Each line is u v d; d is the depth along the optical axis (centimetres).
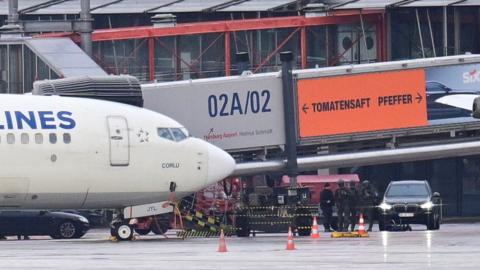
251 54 16025
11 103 10512
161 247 9656
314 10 16025
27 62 14512
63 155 10506
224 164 11206
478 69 13475
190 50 15975
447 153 13400
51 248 9631
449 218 16412
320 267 7581
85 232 12544
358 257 8331
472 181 16688
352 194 11956
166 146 10900
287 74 12662
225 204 11925
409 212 12569
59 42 14600
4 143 10350
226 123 12600
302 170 13150
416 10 16138
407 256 8375
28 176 10412
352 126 13050
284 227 11444
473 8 16125
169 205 11062
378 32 16262
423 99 13300
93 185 10644
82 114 10675
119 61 15662
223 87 12600
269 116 12712
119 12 17250
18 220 12362
